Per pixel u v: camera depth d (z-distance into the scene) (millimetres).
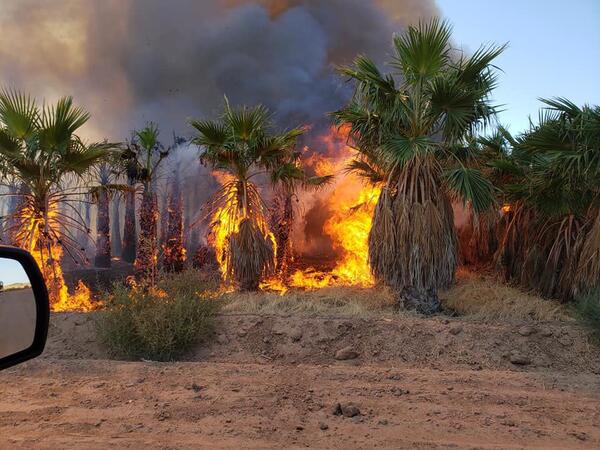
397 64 9602
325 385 5621
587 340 7543
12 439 3881
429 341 7812
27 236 10164
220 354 7867
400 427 4273
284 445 3842
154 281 10273
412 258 9109
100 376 6020
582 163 8508
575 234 10461
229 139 11680
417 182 9352
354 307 9461
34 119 10016
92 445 3770
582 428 4273
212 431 4133
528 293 11023
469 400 5070
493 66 9031
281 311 9469
